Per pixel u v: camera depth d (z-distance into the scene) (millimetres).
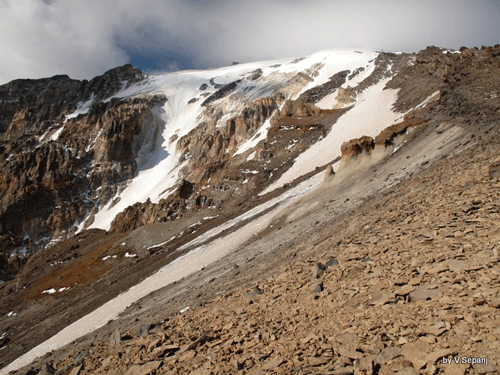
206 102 194875
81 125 178750
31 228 134125
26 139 177000
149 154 174625
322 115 110562
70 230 138625
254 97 173875
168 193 130750
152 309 30562
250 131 151750
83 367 14156
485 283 8688
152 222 95750
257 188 84688
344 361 7957
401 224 15672
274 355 9398
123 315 36281
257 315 12766
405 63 150500
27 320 69000
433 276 9984
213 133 157250
